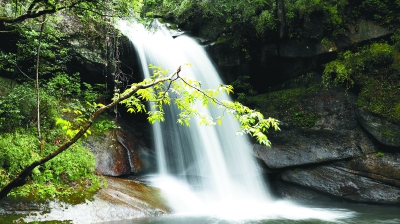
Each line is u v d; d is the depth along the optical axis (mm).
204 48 12125
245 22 11781
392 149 10383
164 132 12266
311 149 11281
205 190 10695
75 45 10133
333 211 9508
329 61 11562
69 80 10672
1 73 9609
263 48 12023
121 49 10898
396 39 10641
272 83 12961
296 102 11781
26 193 6590
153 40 12109
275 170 11727
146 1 13578
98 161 9562
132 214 7227
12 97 7836
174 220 7254
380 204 10477
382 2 10727
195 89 4184
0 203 6137
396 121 10133
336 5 10898
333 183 11016
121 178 9711
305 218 8391
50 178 7309
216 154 11641
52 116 8836
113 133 10773
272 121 4070
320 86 11594
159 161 11508
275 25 11297
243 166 11781
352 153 10828
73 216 6512
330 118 11234
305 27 11148
